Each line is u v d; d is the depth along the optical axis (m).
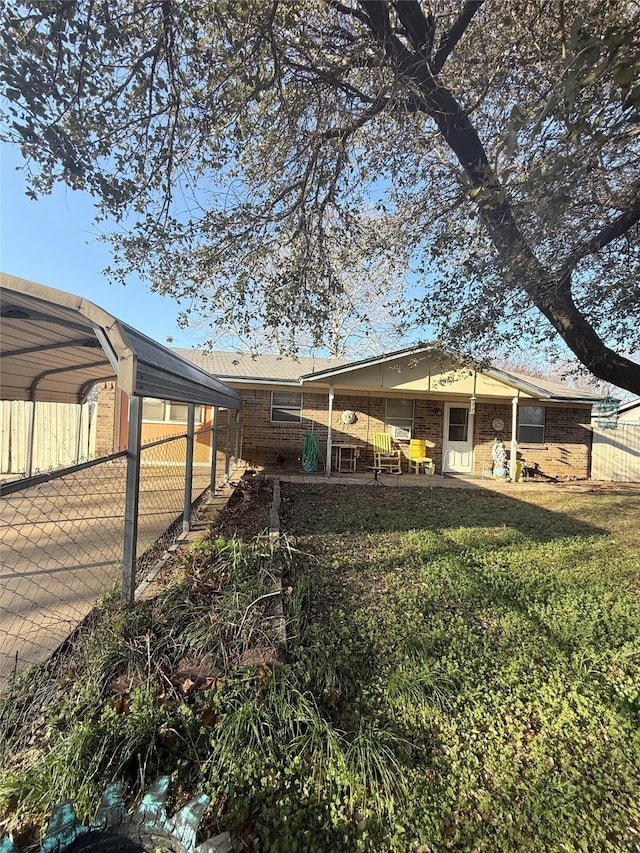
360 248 5.74
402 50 3.82
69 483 9.04
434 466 14.30
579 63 2.31
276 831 1.75
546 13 3.50
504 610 3.67
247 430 13.53
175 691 2.31
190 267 5.14
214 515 6.56
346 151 4.91
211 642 2.68
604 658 2.99
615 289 4.93
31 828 1.63
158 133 4.00
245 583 3.51
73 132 3.29
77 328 3.26
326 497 9.07
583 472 14.86
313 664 2.67
